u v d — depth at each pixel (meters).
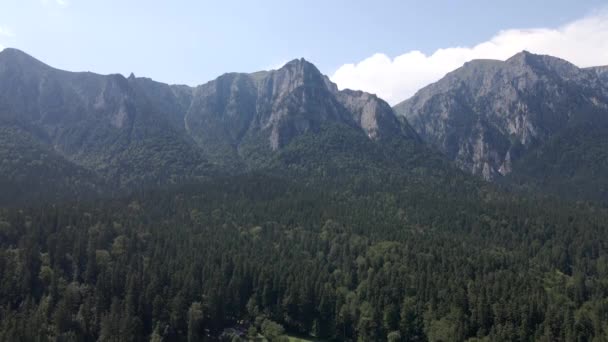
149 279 193.88
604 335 177.38
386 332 193.38
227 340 187.75
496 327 181.88
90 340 176.62
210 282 198.62
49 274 194.00
